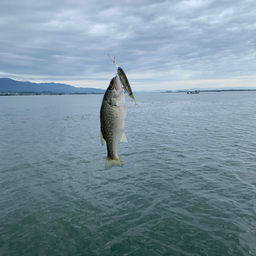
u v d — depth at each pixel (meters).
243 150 15.09
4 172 12.41
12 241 6.79
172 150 15.55
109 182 10.71
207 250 6.13
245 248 6.12
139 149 16.11
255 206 8.09
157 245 6.40
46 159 14.53
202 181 10.35
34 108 63.69
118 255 6.09
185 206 8.30
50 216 8.01
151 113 43.56
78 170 12.46
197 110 48.03
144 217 7.73
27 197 9.46
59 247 6.49
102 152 15.79
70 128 26.22
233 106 57.97
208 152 14.86
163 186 10.00
